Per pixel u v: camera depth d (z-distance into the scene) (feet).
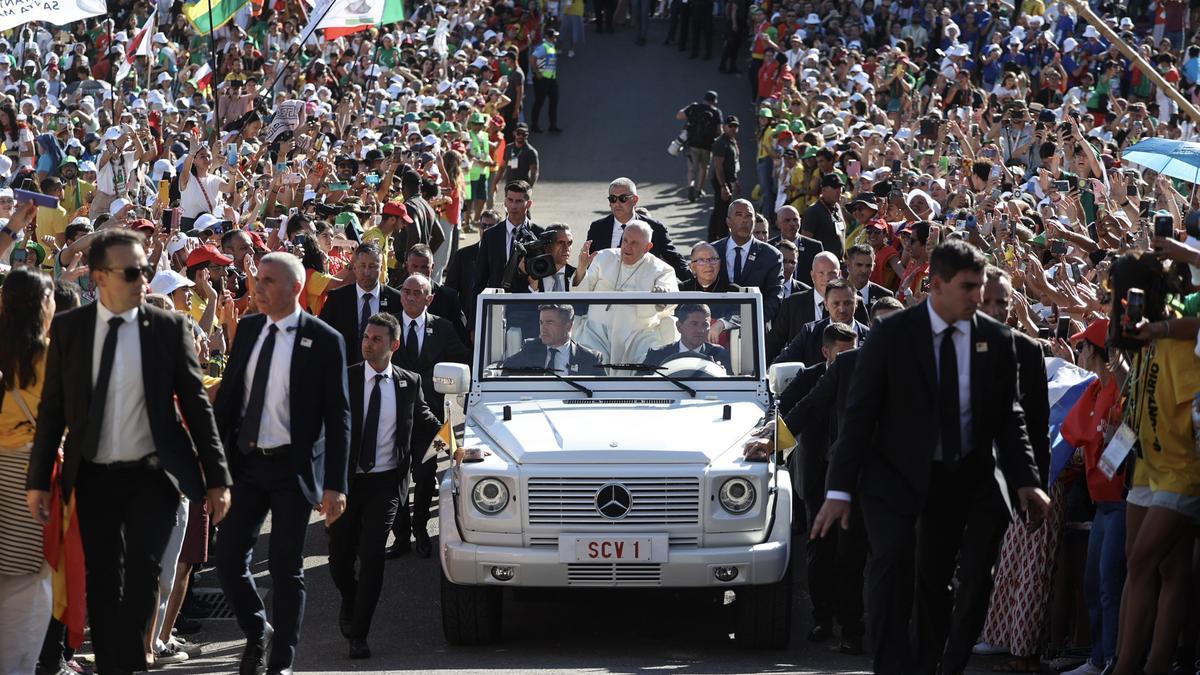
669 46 524.52
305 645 116.88
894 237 181.68
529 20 470.39
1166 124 286.66
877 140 266.57
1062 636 109.19
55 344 86.28
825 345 119.75
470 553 111.04
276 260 96.48
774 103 352.69
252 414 96.27
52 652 100.01
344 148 270.05
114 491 87.25
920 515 85.87
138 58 347.56
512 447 113.60
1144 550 89.45
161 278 128.57
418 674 104.99
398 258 205.57
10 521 88.48
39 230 169.37
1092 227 194.29
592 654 113.29
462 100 343.67
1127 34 355.97
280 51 377.30
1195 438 87.10
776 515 113.50
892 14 424.46
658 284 139.95
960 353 83.87
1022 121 274.77
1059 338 118.32
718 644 117.19
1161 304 89.61
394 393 114.42
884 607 83.56
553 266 142.41
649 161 398.42
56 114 295.07
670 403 122.31
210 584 133.28
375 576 112.57
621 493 110.93
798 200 269.03
